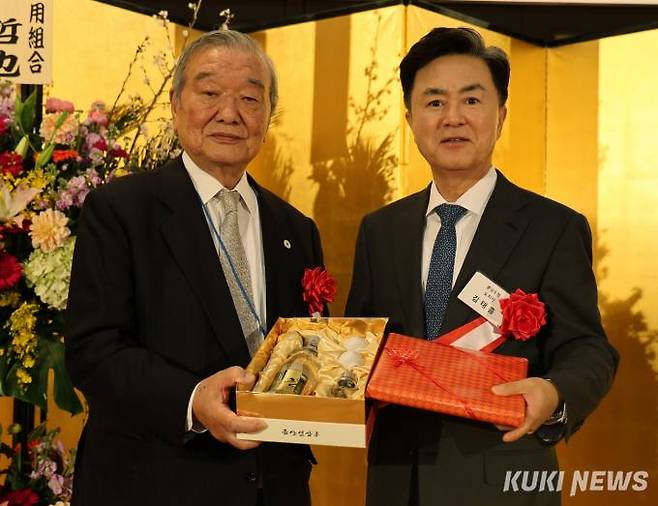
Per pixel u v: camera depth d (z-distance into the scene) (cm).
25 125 220
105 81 301
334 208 297
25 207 205
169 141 240
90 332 149
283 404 129
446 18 289
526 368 144
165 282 155
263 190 185
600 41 305
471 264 160
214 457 149
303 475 167
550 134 317
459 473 150
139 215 158
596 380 147
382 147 284
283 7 350
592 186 307
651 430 290
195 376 144
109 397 145
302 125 306
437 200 173
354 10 293
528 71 312
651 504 290
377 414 163
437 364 142
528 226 163
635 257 296
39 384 206
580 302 157
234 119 162
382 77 285
